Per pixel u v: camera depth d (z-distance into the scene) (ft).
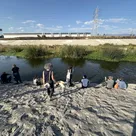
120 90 27.35
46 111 18.51
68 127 14.97
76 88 29.19
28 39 173.88
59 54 87.71
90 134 13.83
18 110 18.72
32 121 16.06
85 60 76.64
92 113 17.88
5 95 25.08
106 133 13.94
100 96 24.11
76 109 19.06
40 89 28.78
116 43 117.80
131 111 18.28
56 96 24.36
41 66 64.75
